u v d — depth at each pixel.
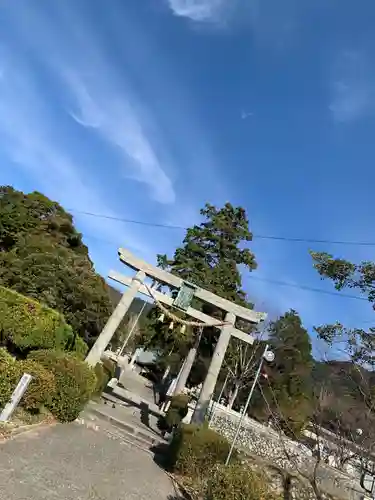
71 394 11.03
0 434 7.58
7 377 8.44
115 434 12.75
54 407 10.79
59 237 22.30
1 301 13.89
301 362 25.56
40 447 7.95
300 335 27.12
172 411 16.84
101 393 18.05
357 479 12.57
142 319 45.56
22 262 18.17
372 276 5.77
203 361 25.73
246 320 17.17
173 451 11.38
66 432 10.15
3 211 20.39
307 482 11.12
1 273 17.39
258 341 22.58
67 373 11.21
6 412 8.36
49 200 22.61
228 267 26.25
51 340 15.03
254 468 10.83
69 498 6.05
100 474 7.99
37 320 14.46
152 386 34.75
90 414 14.01
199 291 17.59
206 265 25.66
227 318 17.12
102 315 21.30
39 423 9.56
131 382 32.47
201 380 27.67
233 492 7.30
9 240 20.34
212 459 10.64
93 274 21.05
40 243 19.95
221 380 25.89
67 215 23.08
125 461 9.95
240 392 23.80
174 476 10.47
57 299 17.70
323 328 6.23
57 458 7.75
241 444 15.71
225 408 18.41
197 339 23.12
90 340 21.83
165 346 25.41
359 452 7.82
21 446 7.50
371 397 6.45
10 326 13.83
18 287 17.17
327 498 10.21
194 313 17.19
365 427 7.86
